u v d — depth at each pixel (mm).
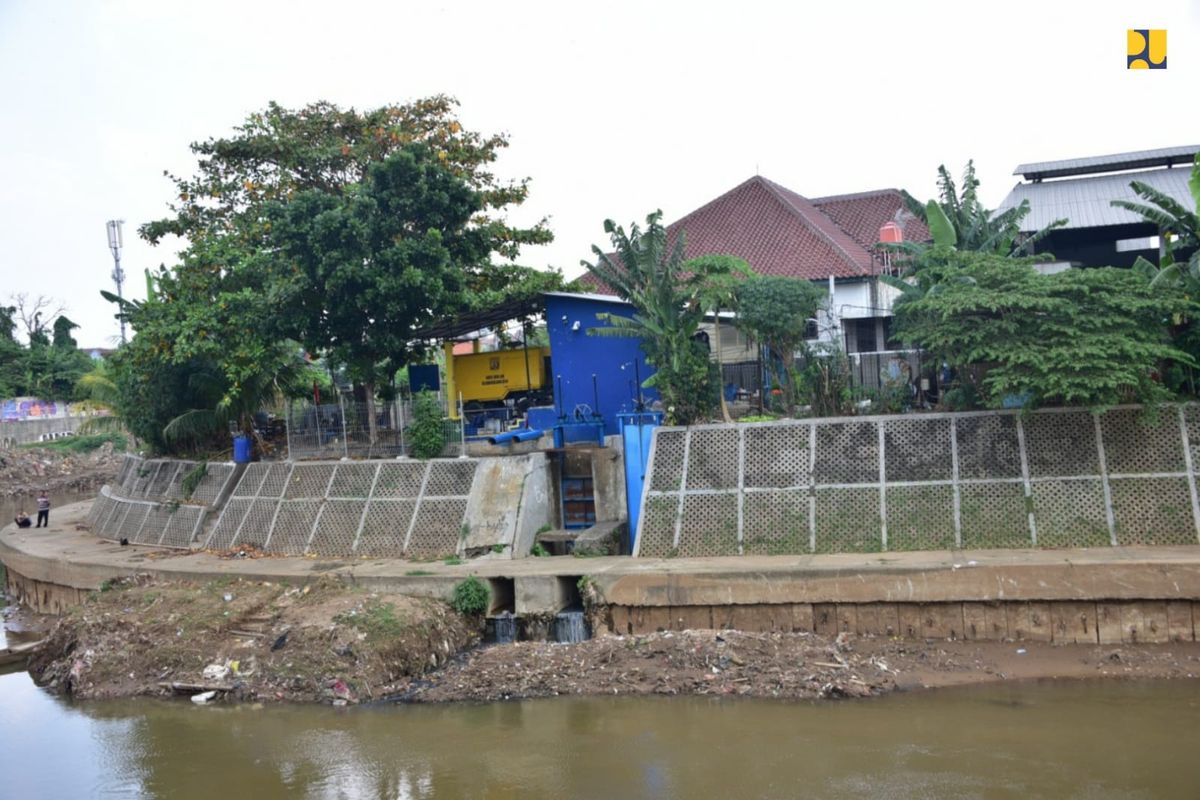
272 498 26562
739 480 21719
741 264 24266
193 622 20438
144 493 31797
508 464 24031
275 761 15016
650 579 19453
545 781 13578
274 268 26453
